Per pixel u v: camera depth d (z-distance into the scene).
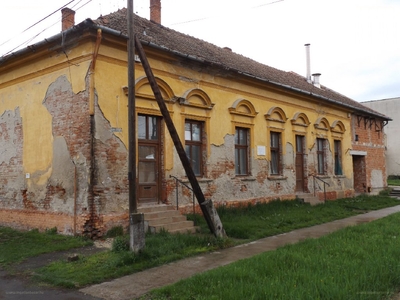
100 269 7.60
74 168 10.95
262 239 10.96
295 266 7.19
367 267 6.88
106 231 10.77
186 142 13.78
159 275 7.36
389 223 12.62
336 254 8.11
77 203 10.79
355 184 26.45
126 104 11.66
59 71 11.77
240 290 5.75
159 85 12.65
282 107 18.39
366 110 25.95
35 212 12.13
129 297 6.20
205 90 14.37
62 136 11.46
